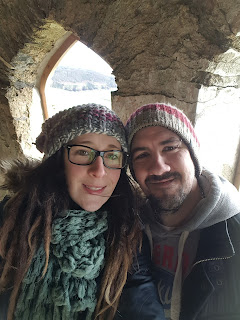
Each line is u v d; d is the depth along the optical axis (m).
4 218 0.80
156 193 0.83
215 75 1.29
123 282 0.77
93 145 0.75
